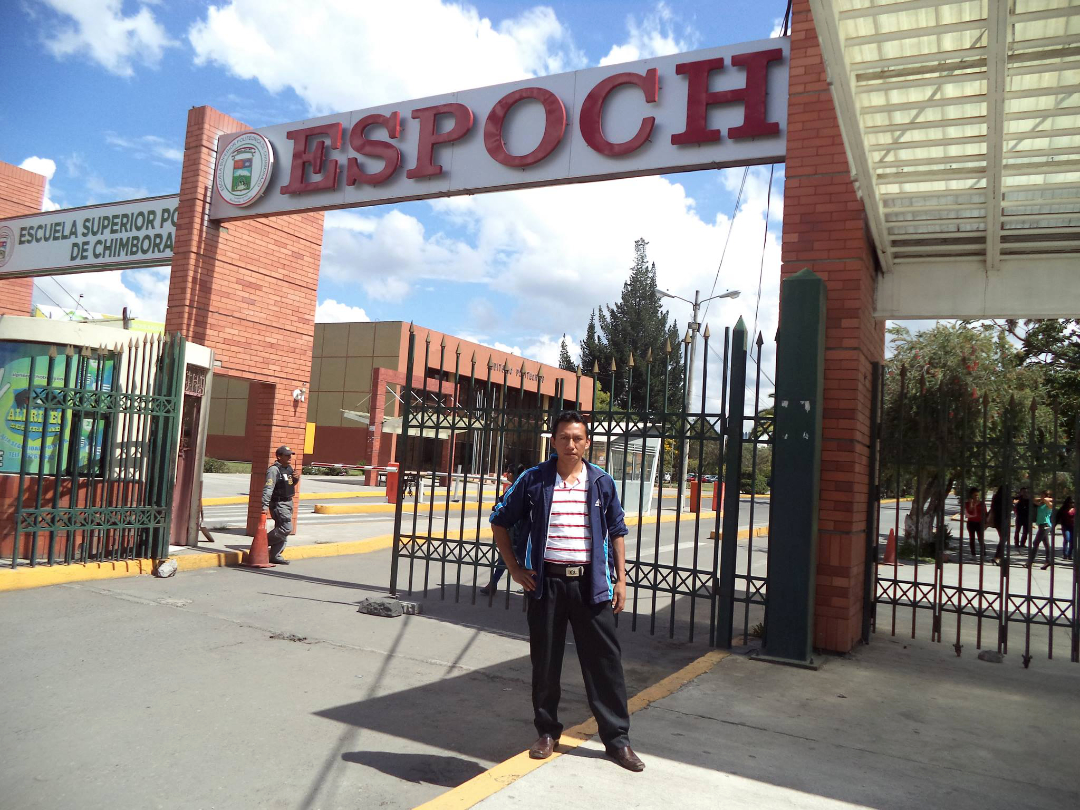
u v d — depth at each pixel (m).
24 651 6.12
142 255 13.14
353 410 38.06
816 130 7.38
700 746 4.46
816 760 4.37
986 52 4.98
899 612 10.14
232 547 11.48
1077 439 6.98
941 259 7.45
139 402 9.95
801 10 7.62
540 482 4.18
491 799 3.53
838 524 7.06
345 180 10.71
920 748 4.72
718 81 8.33
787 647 6.74
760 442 7.16
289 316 13.68
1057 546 22.94
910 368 17.56
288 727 4.79
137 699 5.15
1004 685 6.40
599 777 3.86
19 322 9.48
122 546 9.59
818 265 7.23
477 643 7.32
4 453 9.40
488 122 9.60
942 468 7.50
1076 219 6.69
